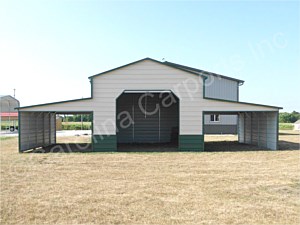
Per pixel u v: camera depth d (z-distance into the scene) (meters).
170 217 5.09
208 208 5.54
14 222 4.91
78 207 5.64
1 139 22.83
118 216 5.16
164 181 7.75
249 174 8.66
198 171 9.12
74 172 9.01
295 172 8.96
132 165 10.24
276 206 5.64
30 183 7.58
